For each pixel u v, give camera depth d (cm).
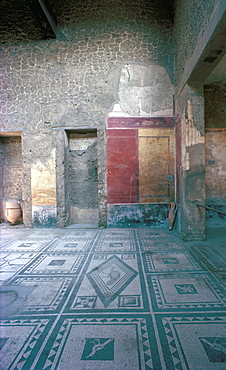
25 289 242
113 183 525
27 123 543
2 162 623
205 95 496
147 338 165
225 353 150
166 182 522
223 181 501
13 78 544
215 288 238
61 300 220
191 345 157
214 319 186
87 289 240
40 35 535
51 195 542
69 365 142
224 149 500
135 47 521
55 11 531
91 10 526
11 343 162
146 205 525
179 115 468
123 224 527
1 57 544
